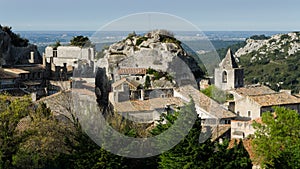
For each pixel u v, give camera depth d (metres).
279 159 32.69
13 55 85.44
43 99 44.12
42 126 33.72
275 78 130.75
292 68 136.75
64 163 29.50
